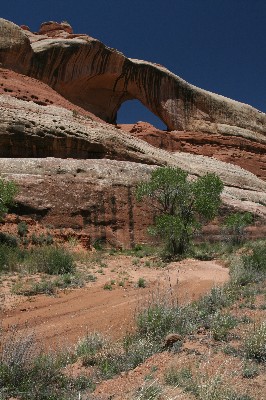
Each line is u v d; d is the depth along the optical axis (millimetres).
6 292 11172
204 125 62812
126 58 57406
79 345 6125
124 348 5770
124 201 26484
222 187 22281
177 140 56031
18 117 28250
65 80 52469
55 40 50938
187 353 4965
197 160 48969
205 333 5727
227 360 4492
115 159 32000
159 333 6109
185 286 11789
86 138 30516
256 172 59094
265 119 69375
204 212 21734
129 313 8750
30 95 38125
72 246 20922
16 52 45625
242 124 66188
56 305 10094
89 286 12594
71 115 35719
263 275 10602
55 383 4688
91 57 53969
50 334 7566
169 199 22578
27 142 27797
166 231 20859
